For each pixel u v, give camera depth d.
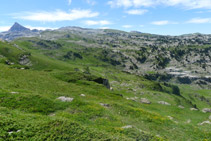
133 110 37.06
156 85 180.00
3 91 27.92
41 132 15.45
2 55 144.50
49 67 154.75
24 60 151.62
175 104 84.75
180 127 32.28
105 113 29.50
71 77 67.94
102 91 61.47
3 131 14.10
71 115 25.36
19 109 23.48
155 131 28.25
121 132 21.94
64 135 15.71
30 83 43.12
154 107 62.97
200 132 30.44
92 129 18.94
